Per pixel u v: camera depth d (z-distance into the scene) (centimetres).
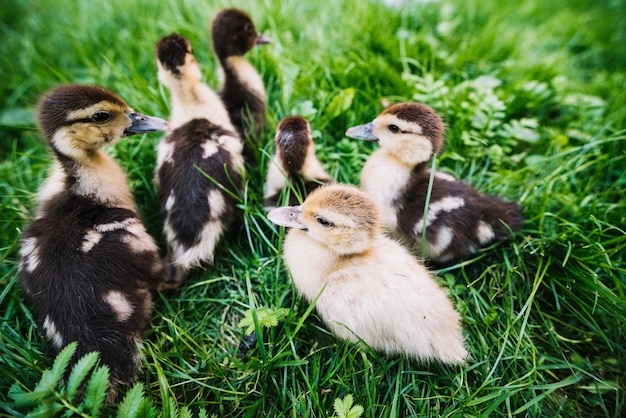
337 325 30
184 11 49
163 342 31
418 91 43
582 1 64
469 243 34
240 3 49
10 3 53
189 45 36
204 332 33
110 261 30
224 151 34
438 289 30
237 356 32
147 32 48
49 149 32
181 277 34
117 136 33
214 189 33
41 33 50
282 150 33
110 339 28
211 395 30
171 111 38
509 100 43
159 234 37
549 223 36
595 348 32
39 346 31
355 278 29
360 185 36
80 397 27
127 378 28
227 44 40
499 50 49
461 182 35
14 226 35
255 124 39
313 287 30
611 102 45
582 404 31
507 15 57
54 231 30
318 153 39
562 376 31
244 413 29
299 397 29
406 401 29
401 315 29
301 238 31
